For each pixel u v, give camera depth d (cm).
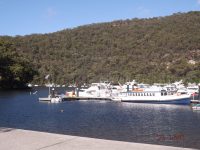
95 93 12719
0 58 18350
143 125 5884
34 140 1528
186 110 8619
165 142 4319
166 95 10631
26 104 10544
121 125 5862
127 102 11206
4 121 6444
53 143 1462
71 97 12288
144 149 1316
